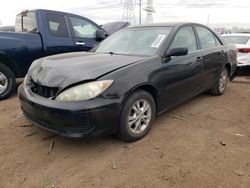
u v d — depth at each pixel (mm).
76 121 2924
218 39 5516
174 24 4414
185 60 4168
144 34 4336
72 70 3240
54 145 3438
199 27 4957
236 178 2752
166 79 3793
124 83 3182
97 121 2994
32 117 3398
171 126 4039
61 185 2656
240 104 5199
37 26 5750
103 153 3232
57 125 3053
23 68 5508
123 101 3178
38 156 3180
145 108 3553
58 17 6086
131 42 4293
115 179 2740
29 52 5496
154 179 2732
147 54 3854
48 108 3016
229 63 5727
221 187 2615
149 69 3510
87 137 3027
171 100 4047
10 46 5211
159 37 4090
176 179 2730
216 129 3953
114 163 3018
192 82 4461
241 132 3859
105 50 4406
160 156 3162
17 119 4312
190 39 4539
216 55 5152
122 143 3469
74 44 6234
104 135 3158
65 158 3135
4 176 2805
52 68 3414
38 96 3242
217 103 5223
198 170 2883
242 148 3375
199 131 3873
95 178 2758
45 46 5727
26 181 2723
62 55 4082
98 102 2967
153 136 3686
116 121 3186
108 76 3104
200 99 5469
